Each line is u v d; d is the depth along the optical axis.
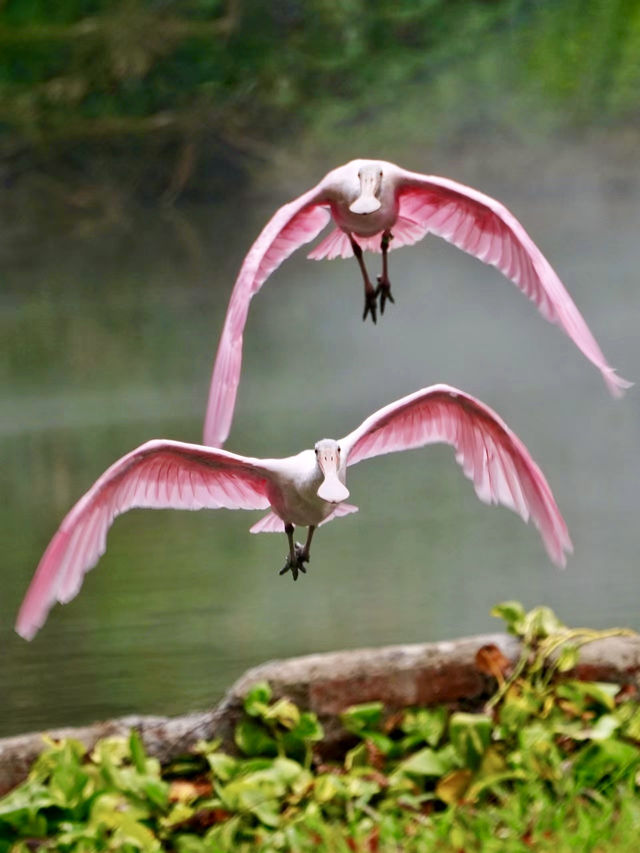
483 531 14.90
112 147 47.00
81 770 6.94
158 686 9.93
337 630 11.27
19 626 5.81
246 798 6.93
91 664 10.63
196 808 6.94
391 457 19.97
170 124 46.50
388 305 36.50
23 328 32.38
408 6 49.56
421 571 13.24
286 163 47.56
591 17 48.22
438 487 17.59
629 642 7.70
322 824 6.74
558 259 40.44
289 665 7.46
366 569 13.43
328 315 34.88
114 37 45.81
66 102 46.19
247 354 28.59
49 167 47.03
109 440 20.52
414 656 7.50
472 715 7.45
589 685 7.45
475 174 47.25
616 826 6.52
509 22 49.47
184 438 19.94
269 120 48.22
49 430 21.70
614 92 47.09
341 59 48.84
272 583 13.11
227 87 47.84
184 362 27.12
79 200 46.84
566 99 47.31
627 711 7.41
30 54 47.00
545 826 6.63
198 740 7.32
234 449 18.52
